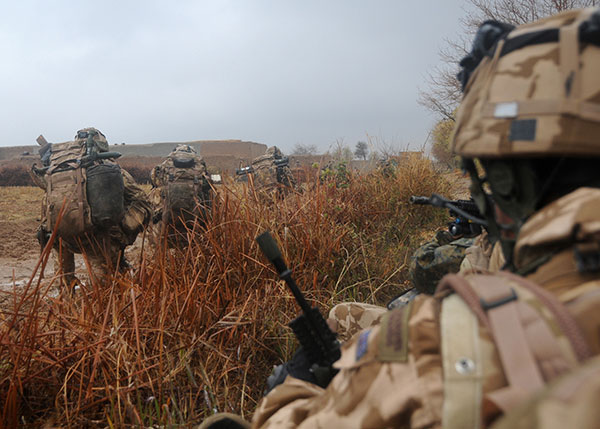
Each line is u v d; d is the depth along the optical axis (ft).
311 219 11.64
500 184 2.88
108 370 7.33
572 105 2.50
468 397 2.16
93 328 7.86
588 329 2.06
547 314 2.17
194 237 10.49
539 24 2.85
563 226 2.40
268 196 12.53
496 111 2.69
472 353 2.24
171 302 8.40
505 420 1.65
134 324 7.58
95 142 13.50
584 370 1.54
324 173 18.04
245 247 10.27
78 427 6.68
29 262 23.91
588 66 2.57
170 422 6.72
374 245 12.95
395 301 7.66
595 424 1.33
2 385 6.97
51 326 8.14
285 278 3.81
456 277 2.53
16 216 37.76
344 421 2.48
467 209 6.41
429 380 2.30
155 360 7.59
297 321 3.81
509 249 3.00
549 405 1.49
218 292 8.93
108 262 10.68
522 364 2.10
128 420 6.81
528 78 2.66
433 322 2.45
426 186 18.07
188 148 16.55
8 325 7.36
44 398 7.10
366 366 2.54
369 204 16.28
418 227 16.72
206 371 7.63
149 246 12.79
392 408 2.33
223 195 12.09
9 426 6.45
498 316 2.26
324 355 3.79
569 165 2.69
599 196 2.43
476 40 3.14
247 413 7.30
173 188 15.21
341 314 6.11
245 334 8.27
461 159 3.22
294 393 3.23
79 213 12.84
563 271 2.38
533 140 2.53
